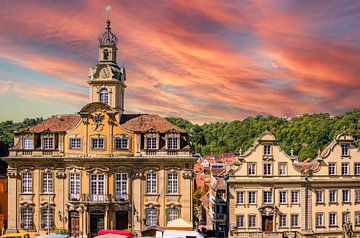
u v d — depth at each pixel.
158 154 88.62
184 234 73.88
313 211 90.69
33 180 89.00
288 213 90.00
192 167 88.81
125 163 88.50
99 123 89.19
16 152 89.00
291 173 90.25
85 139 89.06
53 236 71.75
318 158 91.38
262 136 90.25
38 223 88.75
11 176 88.81
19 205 88.81
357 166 92.31
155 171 88.75
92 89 95.00
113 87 94.62
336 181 91.25
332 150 91.69
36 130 90.06
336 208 91.44
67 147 89.19
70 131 89.25
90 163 88.38
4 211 95.31
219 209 97.88
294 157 97.19
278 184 89.94
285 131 174.12
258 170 89.75
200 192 139.12
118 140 89.38
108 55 96.38
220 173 106.62
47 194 88.75
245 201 89.44
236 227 88.88
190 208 88.50
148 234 84.94
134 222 88.25
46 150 88.94
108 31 96.94
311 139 160.00
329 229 90.94
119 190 88.62
